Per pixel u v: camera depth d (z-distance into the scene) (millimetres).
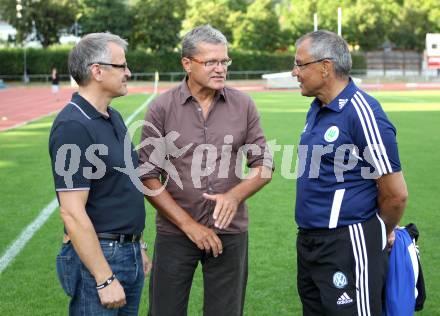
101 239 3529
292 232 7656
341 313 3957
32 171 11594
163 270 4297
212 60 4008
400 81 52719
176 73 51344
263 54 54562
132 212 3619
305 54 3926
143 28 53500
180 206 4238
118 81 3568
